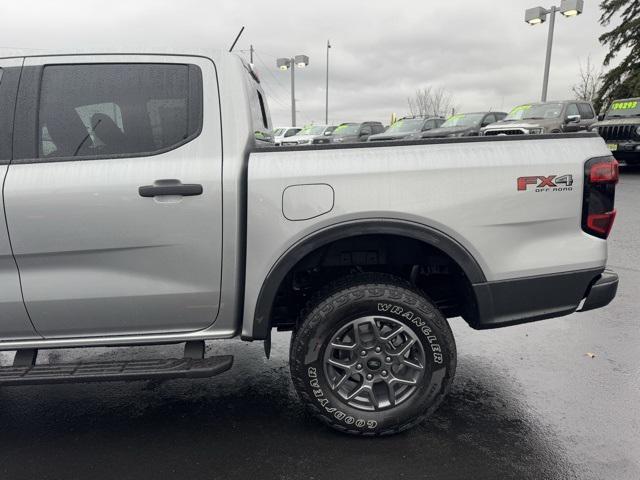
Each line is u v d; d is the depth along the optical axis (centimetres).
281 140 2258
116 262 238
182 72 245
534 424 266
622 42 2520
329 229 237
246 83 260
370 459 237
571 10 1695
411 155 240
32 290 237
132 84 243
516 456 238
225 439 256
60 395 305
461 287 266
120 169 234
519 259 246
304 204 235
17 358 245
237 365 347
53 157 236
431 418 272
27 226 230
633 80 2416
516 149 244
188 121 242
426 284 294
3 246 231
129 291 240
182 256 239
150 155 238
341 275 279
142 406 292
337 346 242
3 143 236
